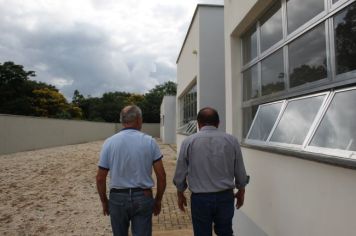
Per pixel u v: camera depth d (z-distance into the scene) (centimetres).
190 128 1238
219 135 342
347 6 267
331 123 273
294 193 302
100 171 342
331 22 290
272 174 358
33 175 1226
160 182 347
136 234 326
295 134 332
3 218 673
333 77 286
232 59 579
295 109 357
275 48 420
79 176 1208
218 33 963
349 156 229
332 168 238
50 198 852
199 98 948
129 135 345
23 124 2256
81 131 3450
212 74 955
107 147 343
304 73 343
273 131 390
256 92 505
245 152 469
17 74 4356
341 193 227
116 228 332
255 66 509
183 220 637
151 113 5316
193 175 337
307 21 336
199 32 959
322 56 308
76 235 572
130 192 328
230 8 575
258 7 448
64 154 2059
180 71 1593
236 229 503
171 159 1730
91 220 657
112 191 334
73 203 799
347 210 220
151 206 337
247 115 551
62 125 2955
